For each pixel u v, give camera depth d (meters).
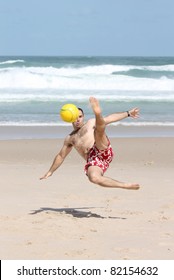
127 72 57.31
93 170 12.09
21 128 30.92
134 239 11.03
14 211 13.38
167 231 11.70
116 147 24.97
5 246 10.47
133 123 33.94
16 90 48.66
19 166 20.28
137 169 20.12
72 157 22.50
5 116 35.47
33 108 39.47
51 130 30.42
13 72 51.44
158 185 17.03
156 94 49.22
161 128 32.16
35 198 14.98
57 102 42.75
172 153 23.83
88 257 9.83
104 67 57.16
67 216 12.88
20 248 10.35
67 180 17.70
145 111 39.59
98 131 11.99
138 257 9.84
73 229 11.74
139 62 83.19
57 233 11.39
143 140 26.98
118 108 40.97
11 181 17.36
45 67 56.44
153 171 19.73
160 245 10.63
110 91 50.16
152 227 12.01
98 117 11.83
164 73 57.22
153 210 13.69
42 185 16.81
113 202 14.64
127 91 50.56
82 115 12.59
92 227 11.94
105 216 13.02
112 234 11.39
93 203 14.49
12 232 11.46
